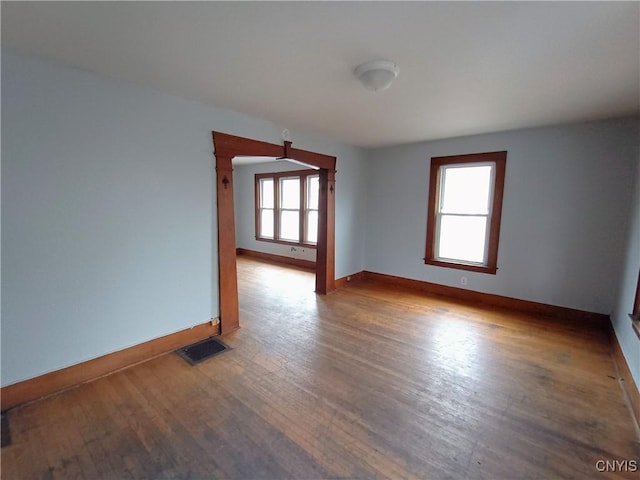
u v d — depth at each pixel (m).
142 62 2.08
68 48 1.90
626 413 2.08
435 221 4.64
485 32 1.65
